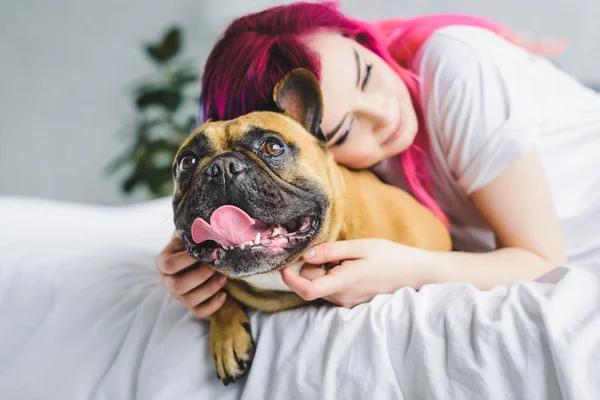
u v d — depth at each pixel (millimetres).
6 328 1418
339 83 1268
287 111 1204
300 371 1005
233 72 1318
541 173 1323
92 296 1351
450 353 919
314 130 1179
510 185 1303
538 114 1604
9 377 1287
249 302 1207
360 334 1003
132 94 4023
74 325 1308
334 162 1223
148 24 4301
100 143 4301
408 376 943
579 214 1574
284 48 1280
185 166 1111
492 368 875
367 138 1331
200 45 4266
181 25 4285
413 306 1015
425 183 1514
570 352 823
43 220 2021
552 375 843
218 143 1090
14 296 1460
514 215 1308
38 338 1316
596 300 934
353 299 1124
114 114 4293
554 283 1025
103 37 4266
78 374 1211
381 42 1454
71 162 4305
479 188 1344
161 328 1206
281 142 1079
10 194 4262
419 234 1284
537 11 3342
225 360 1087
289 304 1188
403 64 1532
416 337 952
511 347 880
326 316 1072
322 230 1103
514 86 1361
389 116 1315
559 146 1634
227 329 1123
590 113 1778
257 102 1288
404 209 1309
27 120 4250
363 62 1321
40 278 1463
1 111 4227
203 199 1019
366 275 1097
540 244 1298
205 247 1046
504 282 1200
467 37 1445
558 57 3236
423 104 1439
